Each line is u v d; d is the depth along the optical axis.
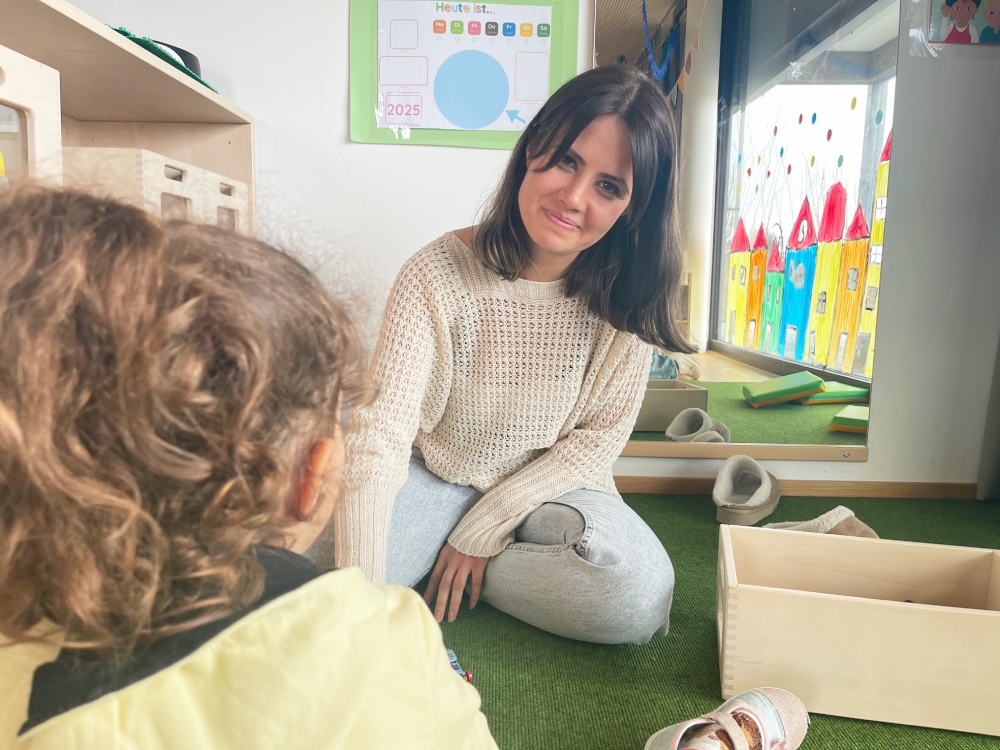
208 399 0.31
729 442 1.76
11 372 0.29
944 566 0.99
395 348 0.97
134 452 0.30
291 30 1.62
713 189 1.72
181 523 0.32
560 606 1.00
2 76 0.79
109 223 0.33
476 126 1.65
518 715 0.87
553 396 1.07
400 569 1.04
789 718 0.80
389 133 1.65
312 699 0.33
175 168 1.19
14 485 0.30
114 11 1.61
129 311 0.30
